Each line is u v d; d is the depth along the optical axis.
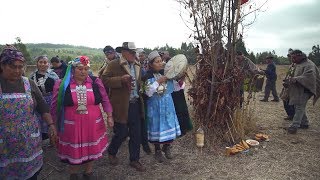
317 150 5.55
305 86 6.29
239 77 5.76
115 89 4.52
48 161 5.18
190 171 4.73
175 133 4.87
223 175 4.59
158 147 5.08
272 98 12.07
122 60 4.54
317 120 7.85
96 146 3.98
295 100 6.46
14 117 3.00
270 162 5.03
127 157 5.31
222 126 5.82
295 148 5.64
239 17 5.59
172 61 4.93
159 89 4.68
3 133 2.97
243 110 6.35
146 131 4.87
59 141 3.94
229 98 5.75
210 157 5.23
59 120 3.87
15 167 3.08
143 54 6.63
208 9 5.59
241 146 5.48
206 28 5.64
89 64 3.90
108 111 4.19
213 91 5.70
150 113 4.79
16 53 2.95
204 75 5.70
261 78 9.14
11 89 3.02
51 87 5.56
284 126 7.16
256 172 4.68
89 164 4.24
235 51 5.73
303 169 4.77
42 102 3.46
